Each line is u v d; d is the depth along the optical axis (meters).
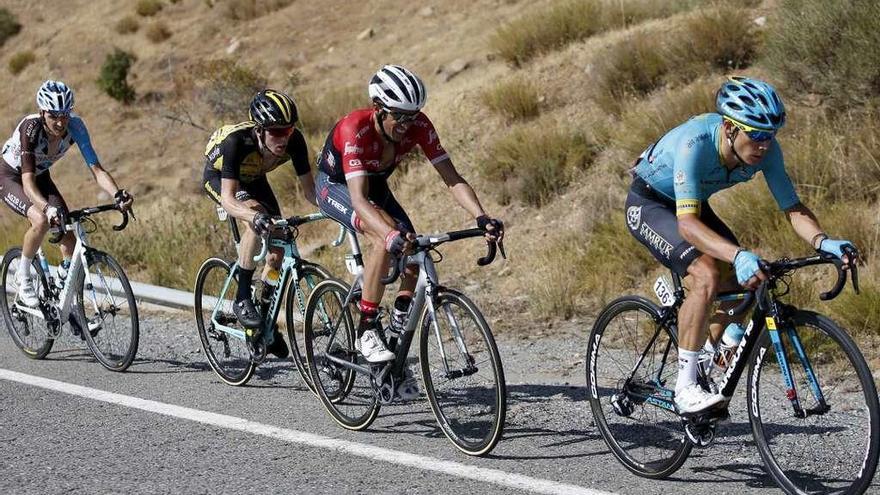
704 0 10.62
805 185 7.43
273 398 5.45
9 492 4.15
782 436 4.20
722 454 4.29
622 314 4.55
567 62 10.49
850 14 7.95
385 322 6.51
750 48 9.36
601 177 8.74
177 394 5.56
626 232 7.66
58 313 6.30
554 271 7.54
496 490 3.97
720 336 4.04
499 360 4.23
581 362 6.02
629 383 4.36
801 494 3.72
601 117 9.49
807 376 3.73
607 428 4.34
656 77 9.60
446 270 8.52
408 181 9.98
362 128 4.55
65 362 6.40
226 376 5.79
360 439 4.69
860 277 6.44
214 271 5.95
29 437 4.85
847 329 5.96
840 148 7.52
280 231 5.38
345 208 4.82
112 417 5.14
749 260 3.55
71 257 6.30
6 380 5.94
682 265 3.96
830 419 4.22
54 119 6.00
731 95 3.66
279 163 5.55
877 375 5.32
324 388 5.11
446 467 4.26
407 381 4.68
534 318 7.10
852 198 7.27
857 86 7.86
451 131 10.34
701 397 3.87
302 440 4.69
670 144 3.98
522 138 9.40
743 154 3.74
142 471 4.34
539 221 8.68
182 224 10.38
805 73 8.22
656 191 4.14
